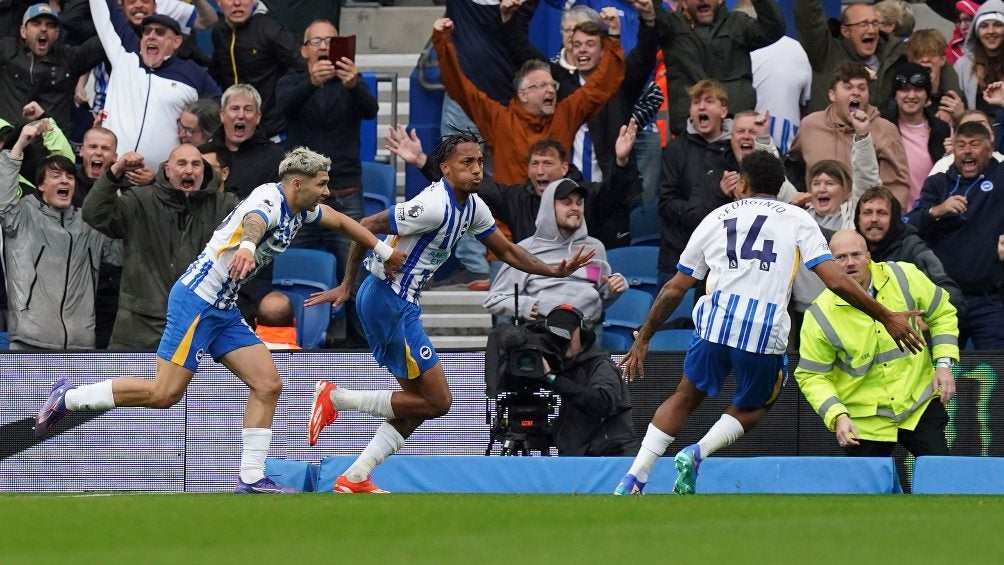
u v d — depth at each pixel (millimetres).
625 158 37688
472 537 15672
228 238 25594
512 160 40031
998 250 34594
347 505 20312
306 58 41062
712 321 24406
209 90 43344
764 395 24891
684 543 14906
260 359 26125
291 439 33688
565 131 40125
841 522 17203
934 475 29203
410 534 16125
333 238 40188
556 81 41250
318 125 40312
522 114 40062
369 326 26500
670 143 38000
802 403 32344
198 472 34125
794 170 38938
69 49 43719
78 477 34500
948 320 28984
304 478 31453
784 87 41281
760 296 24188
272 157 39469
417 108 45844
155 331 35750
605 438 31016
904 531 16062
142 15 43156
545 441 30297
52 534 16312
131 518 18203
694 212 37062
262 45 42438
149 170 39000
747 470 30312
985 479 29109
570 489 29891
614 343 38156
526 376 29578
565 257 35812
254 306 38406
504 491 30359
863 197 33250
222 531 16578
